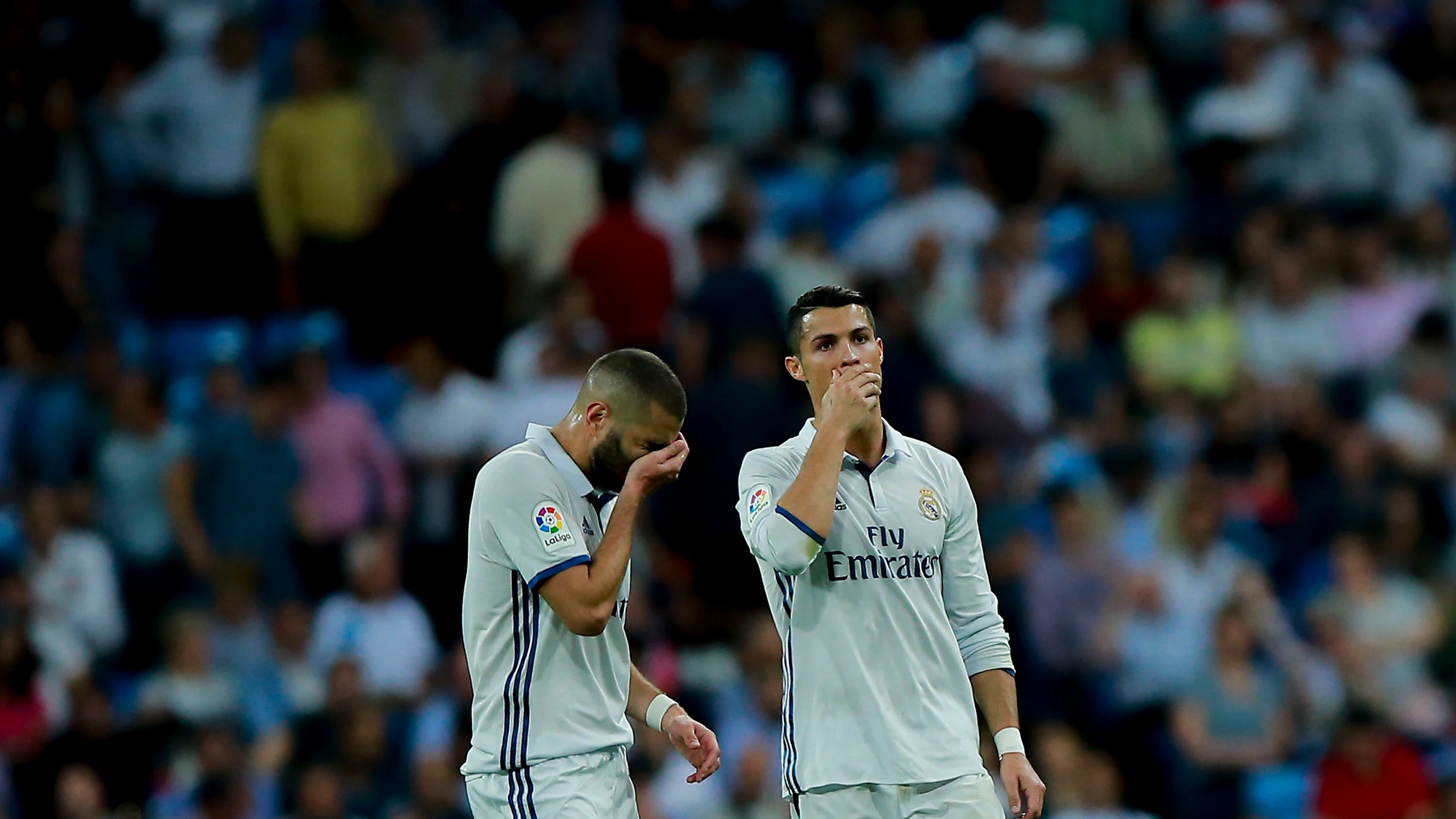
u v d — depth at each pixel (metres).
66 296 52.78
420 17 59.78
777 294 45.69
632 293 47.91
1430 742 43.56
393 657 42.28
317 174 54.91
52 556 44.44
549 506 20.86
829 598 21.06
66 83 56.50
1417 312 53.28
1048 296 52.34
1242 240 55.06
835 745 20.86
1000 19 64.00
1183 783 40.91
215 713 41.44
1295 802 40.88
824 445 20.53
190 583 45.88
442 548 45.59
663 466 20.78
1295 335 52.19
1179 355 50.72
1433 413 51.34
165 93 56.94
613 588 20.41
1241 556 44.97
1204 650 42.56
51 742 39.91
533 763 20.88
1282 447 48.03
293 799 38.53
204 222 56.44
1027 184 56.06
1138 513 45.72
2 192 53.66
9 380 49.50
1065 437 48.22
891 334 44.72
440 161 53.72
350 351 53.81
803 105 62.75
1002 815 21.11
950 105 61.19
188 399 51.75
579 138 53.19
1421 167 59.03
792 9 64.25
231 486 45.50
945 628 21.36
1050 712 41.50
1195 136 61.59
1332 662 44.25
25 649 41.78
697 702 39.78
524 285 52.38
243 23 59.19
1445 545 46.62
